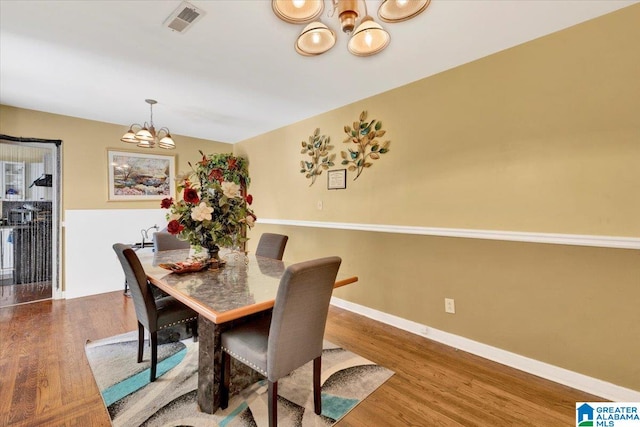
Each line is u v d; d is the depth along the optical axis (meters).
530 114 2.09
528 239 2.09
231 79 2.69
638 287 1.73
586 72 1.88
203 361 1.73
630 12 1.74
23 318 3.07
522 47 2.12
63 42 2.08
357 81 2.74
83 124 3.90
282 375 1.48
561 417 1.68
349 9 1.19
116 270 4.13
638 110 1.72
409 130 2.78
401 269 2.87
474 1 1.67
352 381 2.00
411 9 1.32
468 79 2.39
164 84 2.80
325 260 1.52
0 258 3.74
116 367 2.15
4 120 3.40
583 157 1.89
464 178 2.43
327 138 3.59
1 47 2.14
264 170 4.66
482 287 2.34
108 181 4.10
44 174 3.79
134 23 1.86
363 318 3.14
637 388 1.74
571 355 1.95
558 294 2.00
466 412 1.72
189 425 1.60
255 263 2.46
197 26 1.90
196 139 4.97
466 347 2.43
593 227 1.86
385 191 2.99
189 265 2.15
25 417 1.64
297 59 2.33
